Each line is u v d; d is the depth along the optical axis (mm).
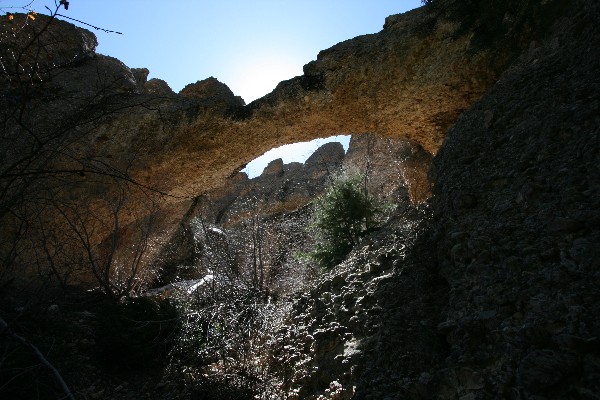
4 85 3197
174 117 9164
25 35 7375
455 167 4527
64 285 6547
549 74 4355
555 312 2000
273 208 19094
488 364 2133
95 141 8508
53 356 4539
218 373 4902
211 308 6273
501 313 2314
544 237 2602
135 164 9148
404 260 4438
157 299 7715
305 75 8898
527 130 3889
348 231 8359
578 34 4387
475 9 6840
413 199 11602
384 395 2729
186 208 13766
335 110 9016
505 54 6641
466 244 3205
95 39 10711
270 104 9031
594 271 2080
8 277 5672
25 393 3713
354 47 8438
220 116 9211
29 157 2619
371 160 14922
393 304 3789
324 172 20344
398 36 7953
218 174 10883
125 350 5371
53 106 6777
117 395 4742
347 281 5328
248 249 9852
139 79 14070
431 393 2389
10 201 3127
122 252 11562
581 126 3205
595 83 3473
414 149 12656
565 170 2965
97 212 8891
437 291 3537
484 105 5168
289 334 5230
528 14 5867
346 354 3725
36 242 6637
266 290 8719
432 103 8352
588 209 2471
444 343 2805
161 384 4992
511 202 3221
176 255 13727
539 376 1736
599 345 1718
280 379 4512
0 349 3568
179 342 5582
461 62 7359
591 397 1578
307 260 9047
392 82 8242
